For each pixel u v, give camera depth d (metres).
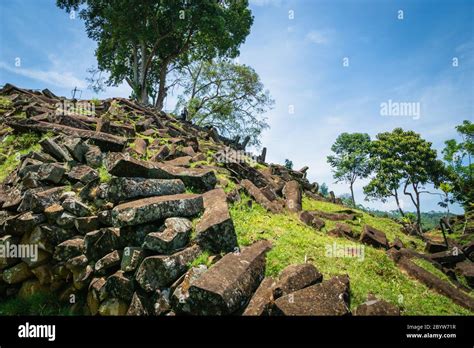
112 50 34.91
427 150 33.22
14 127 11.55
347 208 15.40
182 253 5.77
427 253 10.95
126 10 28.42
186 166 10.30
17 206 7.44
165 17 31.72
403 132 35.62
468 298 6.97
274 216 9.55
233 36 34.53
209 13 30.38
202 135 21.28
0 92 18.41
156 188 7.25
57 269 6.64
